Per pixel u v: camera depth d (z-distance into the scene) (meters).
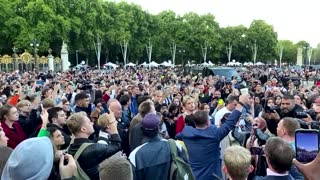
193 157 6.01
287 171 3.97
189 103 8.87
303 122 7.29
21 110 8.46
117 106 8.12
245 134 7.01
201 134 6.04
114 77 34.09
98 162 4.77
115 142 5.26
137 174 4.73
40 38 66.31
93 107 10.93
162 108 10.09
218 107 10.43
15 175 3.47
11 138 7.06
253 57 122.25
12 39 67.62
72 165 4.23
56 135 5.57
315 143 4.54
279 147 3.86
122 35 87.44
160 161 4.75
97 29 82.12
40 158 3.54
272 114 8.18
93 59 93.75
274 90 15.13
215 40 110.94
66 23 70.62
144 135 5.06
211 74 33.00
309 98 11.82
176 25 107.81
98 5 83.50
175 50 105.38
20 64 62.62
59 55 76.38
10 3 69.31
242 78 32.16
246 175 3.73
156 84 19.22
